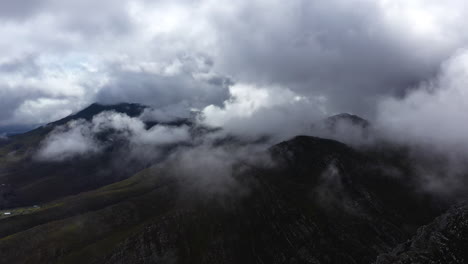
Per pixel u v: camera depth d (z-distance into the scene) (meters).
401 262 148.12
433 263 140.38
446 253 143.12
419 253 149.62
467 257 135.75
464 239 145.38
